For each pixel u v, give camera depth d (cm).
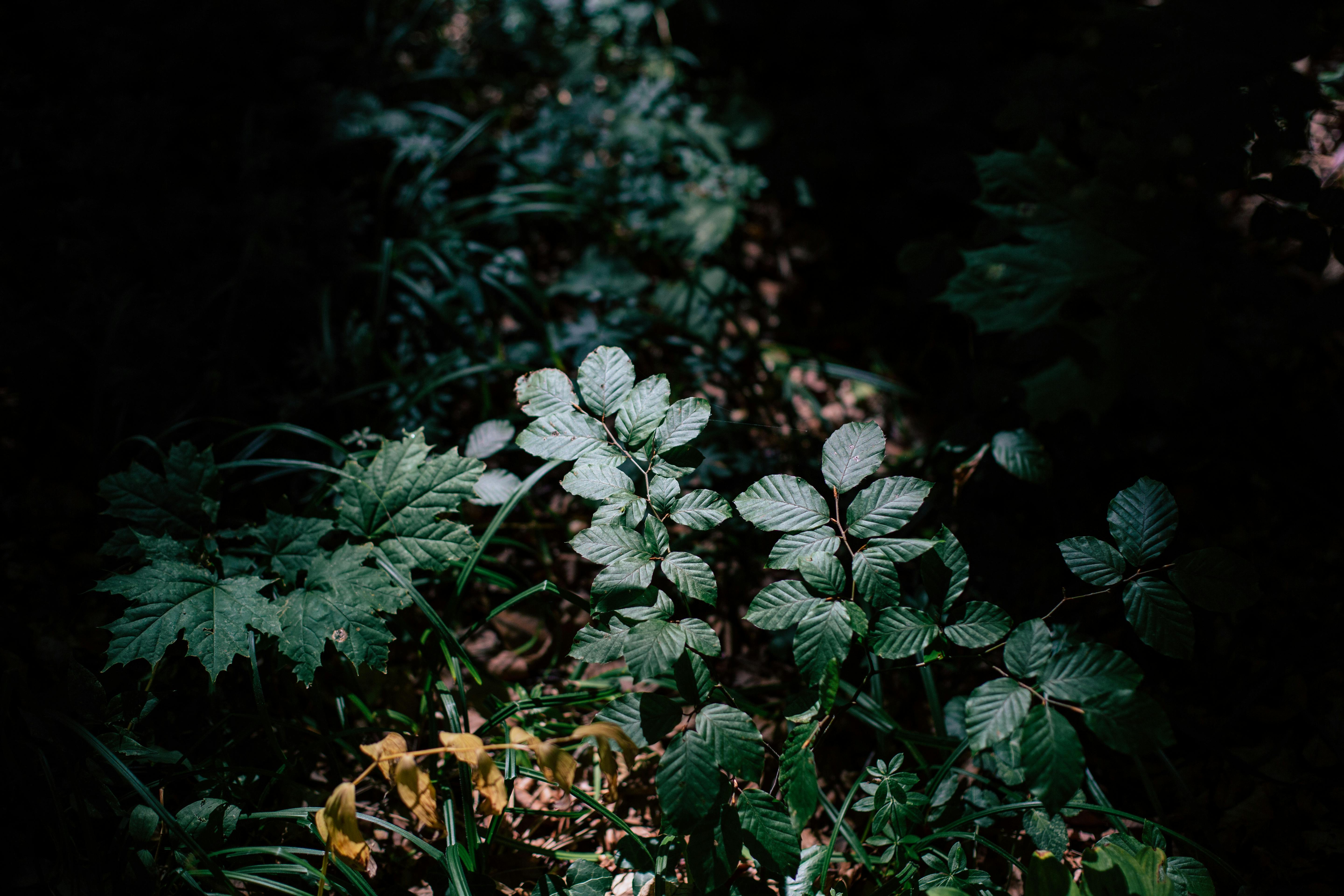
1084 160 153
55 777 114
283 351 151
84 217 147
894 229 168
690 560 108
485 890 111
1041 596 137
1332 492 144
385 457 118
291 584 115
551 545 142
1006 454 125
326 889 112
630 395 111
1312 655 131
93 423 139
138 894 110
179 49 159
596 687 130
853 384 158
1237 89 122
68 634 128
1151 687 131
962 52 164
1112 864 106
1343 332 154
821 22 175
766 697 131
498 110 166
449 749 102
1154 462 147
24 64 156
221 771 116
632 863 111
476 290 151
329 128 158
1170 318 132
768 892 110
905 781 111
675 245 162
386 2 190
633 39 183
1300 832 121
